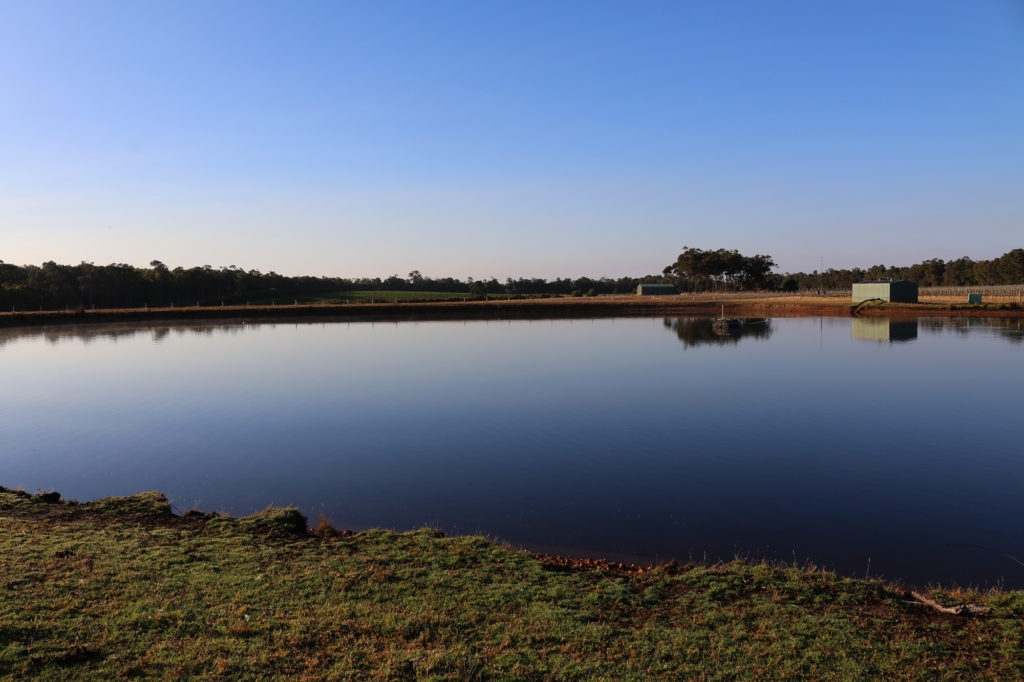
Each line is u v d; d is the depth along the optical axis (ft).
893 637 25.57
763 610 28.27
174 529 39.24
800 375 117.19
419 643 24.50
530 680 21.93
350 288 626.64
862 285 292.81
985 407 87.66
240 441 73.67
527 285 609.83
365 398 100.01
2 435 77.61
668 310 317.63
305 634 24.93
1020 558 39.40
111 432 79.00
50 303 361.51
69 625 25.08
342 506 50.49
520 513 48.29
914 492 53.01
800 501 50.88
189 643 23.99
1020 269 508.94
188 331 238.07
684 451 66.74
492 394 101.96
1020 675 22.53
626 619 27.50
